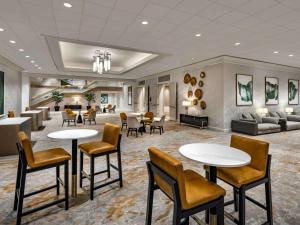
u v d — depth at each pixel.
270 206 1.94
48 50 6.51
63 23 4.23
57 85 21.39
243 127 7.14
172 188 1.42
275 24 4.23
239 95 7.99
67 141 5.70
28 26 4.39
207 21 4.10
